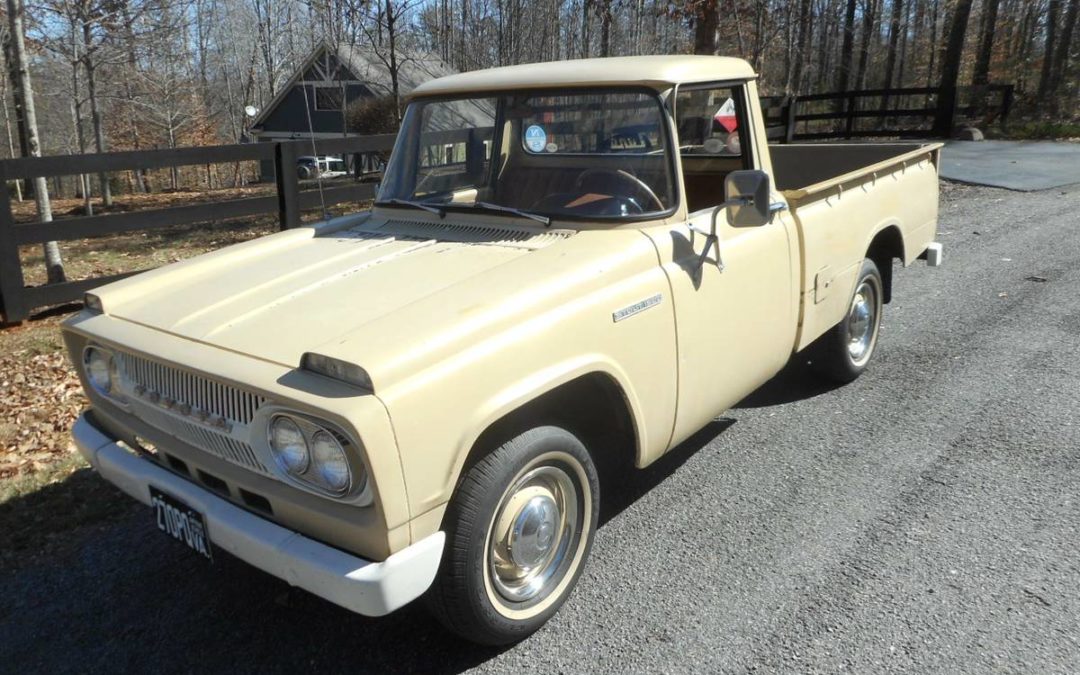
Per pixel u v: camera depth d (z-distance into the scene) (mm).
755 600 3232
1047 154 17234
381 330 2705
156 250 11508
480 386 2684
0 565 3711
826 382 5363
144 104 25969
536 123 3842
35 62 26484
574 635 3088
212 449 2873
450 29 19266
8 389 5781
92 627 3281
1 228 6984
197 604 3406
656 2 14992
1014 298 7082
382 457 2404
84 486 4402
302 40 33844
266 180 36156
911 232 5633
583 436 3705
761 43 15195
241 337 2887
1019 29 34250
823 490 4066
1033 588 3229
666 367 3453
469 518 2732
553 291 3020
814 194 4441
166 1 19969
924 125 24422
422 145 4207
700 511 3926
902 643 2947
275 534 2648
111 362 3270
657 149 3623
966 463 4258
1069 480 4047
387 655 3047
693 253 3611
